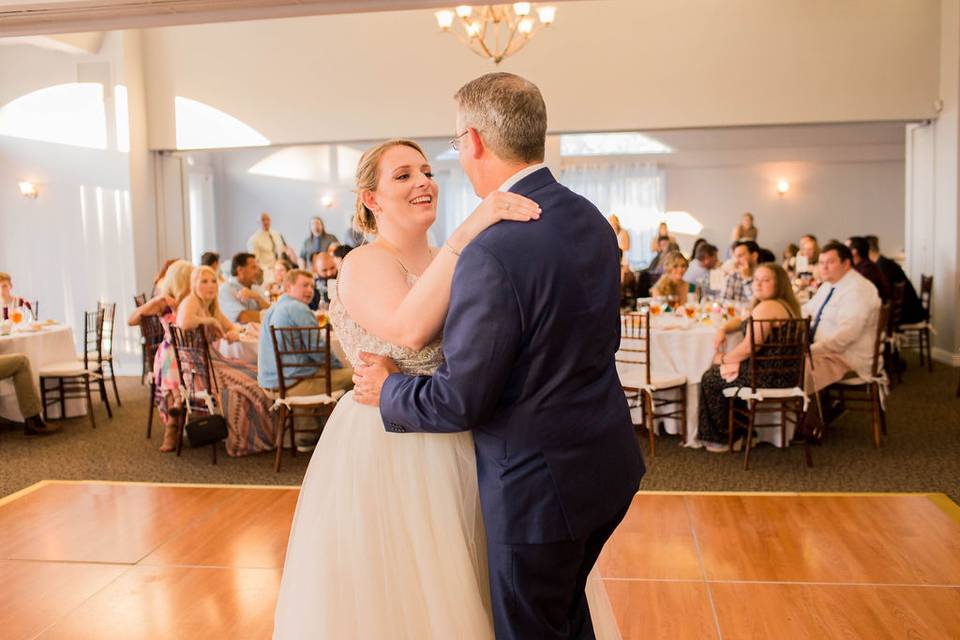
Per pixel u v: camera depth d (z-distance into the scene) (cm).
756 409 502
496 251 151
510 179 162
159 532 375
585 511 161
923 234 908
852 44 867
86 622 289
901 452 516
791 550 343
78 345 937
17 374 593
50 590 316
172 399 547
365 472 180
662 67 888
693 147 1473
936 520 376
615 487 165
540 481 158
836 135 1441
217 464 516
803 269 829
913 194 925
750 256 736
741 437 534
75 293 935
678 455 521
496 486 162
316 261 739
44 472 505
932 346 902
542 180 162
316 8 453
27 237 938
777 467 488
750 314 495
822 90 873
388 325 171
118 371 920
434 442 180
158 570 333
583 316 155
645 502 407
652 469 489
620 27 889
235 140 941
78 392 667
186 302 534
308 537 184
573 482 159
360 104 927
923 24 859
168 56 940
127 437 596
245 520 389
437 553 178
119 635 280
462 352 152
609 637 209
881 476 465
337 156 1572
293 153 1579
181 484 449
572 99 900
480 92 162
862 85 869
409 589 178
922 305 828
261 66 934
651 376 537
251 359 589
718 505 401
